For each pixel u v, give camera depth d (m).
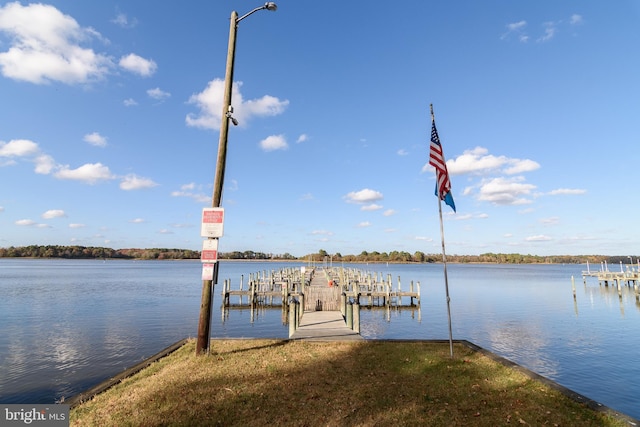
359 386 7.10
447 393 6.77
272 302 41.44
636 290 45.00
